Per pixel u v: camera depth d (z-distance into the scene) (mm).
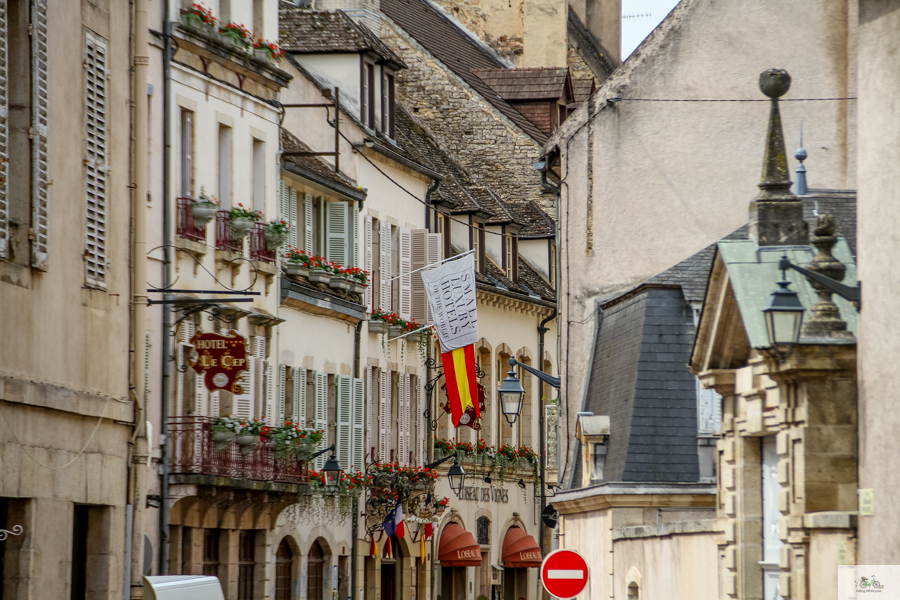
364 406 65062
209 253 50219
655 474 37438
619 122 44938
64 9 28688
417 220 72938
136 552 31859
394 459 68938
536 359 85000
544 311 85500
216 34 50656
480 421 79312
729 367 30266
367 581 66250
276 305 55812
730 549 29750
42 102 27500
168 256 46688
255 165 54625
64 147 28578
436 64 89688
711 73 44031
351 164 65062
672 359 38656
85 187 29656
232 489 49656
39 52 27453
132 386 32031
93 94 30094
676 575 33062
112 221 31094
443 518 73750
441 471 73875
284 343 57031
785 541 27094
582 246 45812
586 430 39781
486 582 78375
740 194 43656
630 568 36438
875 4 24156
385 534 67500
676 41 44500
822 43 42938
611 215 44812
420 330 70062
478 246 80500
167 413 46156
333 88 68312
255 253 53406
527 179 88500
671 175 44188
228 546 51844
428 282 65750
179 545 48062
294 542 57812
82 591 30391
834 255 28969
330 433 61750
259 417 53688
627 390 38969
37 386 26891
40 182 27344
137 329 32125
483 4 102688
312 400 59844
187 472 47094
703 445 37719
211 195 50906
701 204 43906
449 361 68062
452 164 85875
